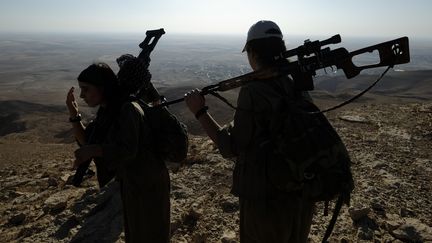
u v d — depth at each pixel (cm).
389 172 695
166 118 341
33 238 521
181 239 480
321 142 236
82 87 317
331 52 252
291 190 250
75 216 552
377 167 720
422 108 1279
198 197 597
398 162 755
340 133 1012
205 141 1059
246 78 258
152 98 411
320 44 251
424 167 721
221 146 261
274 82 257
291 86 261
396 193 597
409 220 502
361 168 721
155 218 344
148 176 333
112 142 313
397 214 528
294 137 237
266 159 247
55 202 638
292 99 250
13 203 727
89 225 521
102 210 559
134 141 306
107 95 317
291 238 275
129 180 335
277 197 257
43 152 1708
